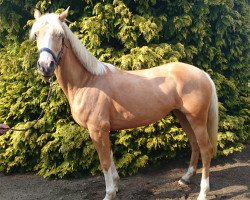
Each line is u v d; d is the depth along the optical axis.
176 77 2.92
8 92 4.04
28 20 4.02
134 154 3.71
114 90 2.81
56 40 2.53
